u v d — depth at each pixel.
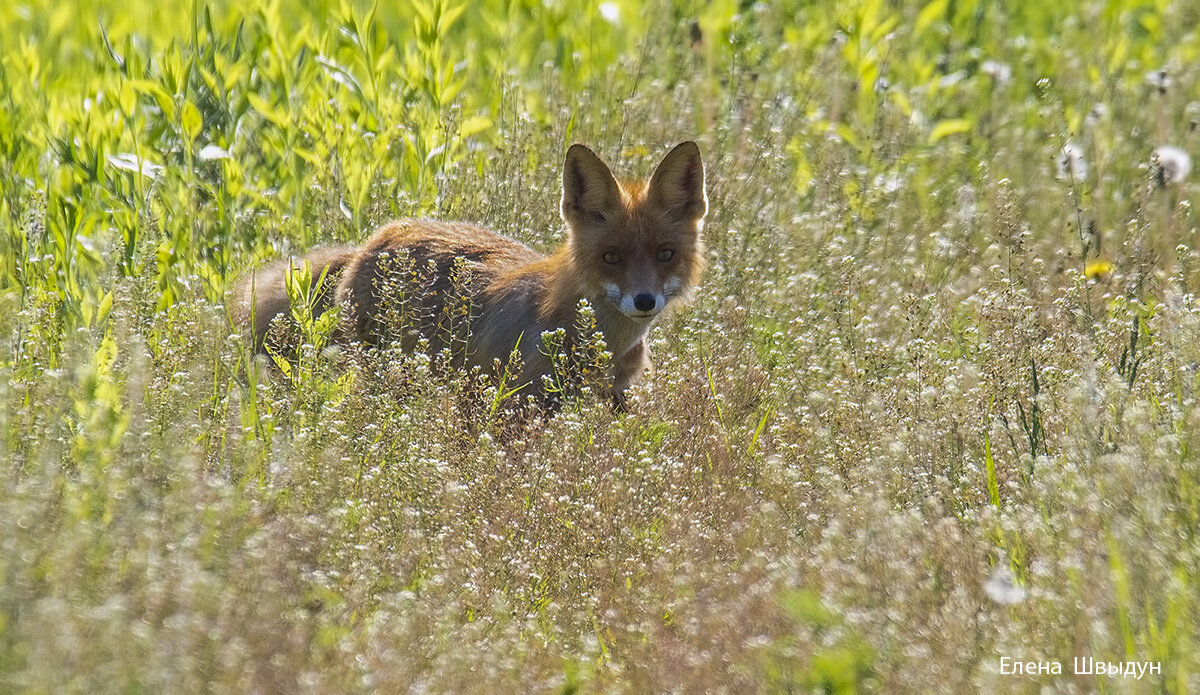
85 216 13.17
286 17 20.17
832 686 7.24
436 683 7.04
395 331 11.69
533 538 9.11
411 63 16.89
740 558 9.05
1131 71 19.92
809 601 7.85
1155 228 14.14
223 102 15.38
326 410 9.99
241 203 14.84
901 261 14.29
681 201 12.60
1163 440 8.73
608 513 9.14
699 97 19.00
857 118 18.61
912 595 7.68
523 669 7.48
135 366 9.44
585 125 17.30
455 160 15.88
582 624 8.25
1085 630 7.28
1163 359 10.63
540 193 15.54
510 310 12.41
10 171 13.68
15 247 12.66
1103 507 8.27
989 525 8.80
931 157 17.47
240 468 9.20
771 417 11.20
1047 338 11.23
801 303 13.32
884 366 11.35
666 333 12.92
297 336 12.27
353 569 8.07
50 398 9.16
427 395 10.71
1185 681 6.84
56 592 6.84
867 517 8.52
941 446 9.97
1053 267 13.62
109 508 7.79
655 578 8.58
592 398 10.89
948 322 12.55
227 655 6.66
